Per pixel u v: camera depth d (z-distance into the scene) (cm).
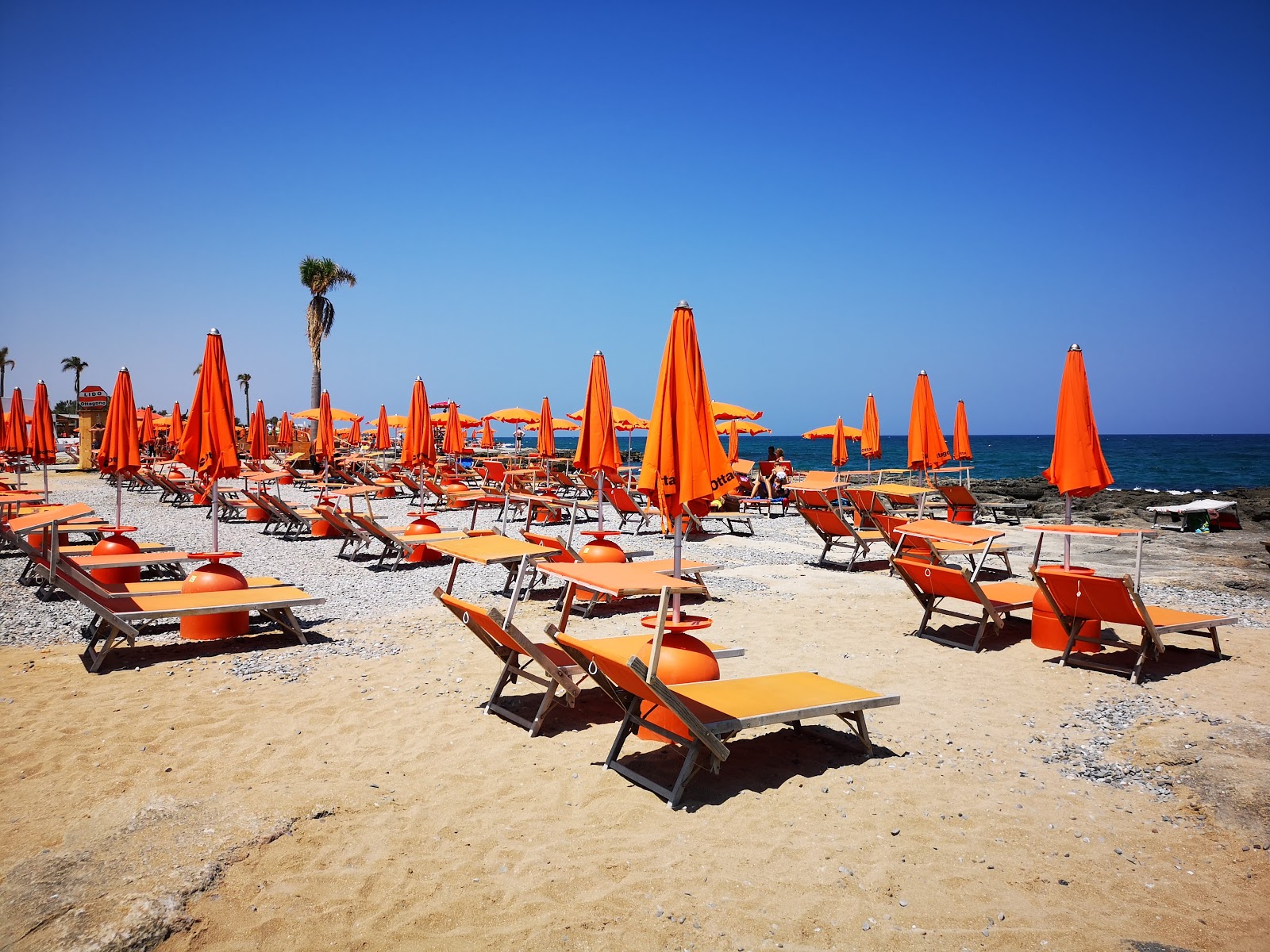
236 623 642
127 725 454
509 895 288
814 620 721
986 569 1013
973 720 472
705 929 269
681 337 433
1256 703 497
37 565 557
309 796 367
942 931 269
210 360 685
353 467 2478
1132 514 1795
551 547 771
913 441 1348
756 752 423
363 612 747
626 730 399
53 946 255
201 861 308
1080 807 361
